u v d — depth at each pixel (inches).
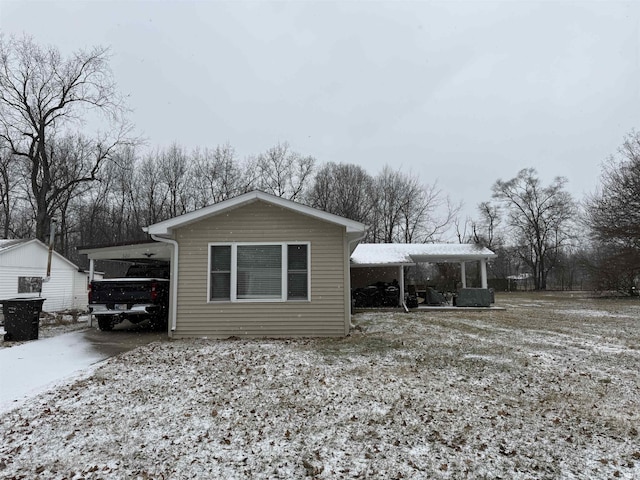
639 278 1065.5
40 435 162.7
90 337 413.1
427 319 560.4
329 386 224.4
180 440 156.9
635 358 296.4
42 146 983.0
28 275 690.8
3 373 262.2
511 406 192.4
